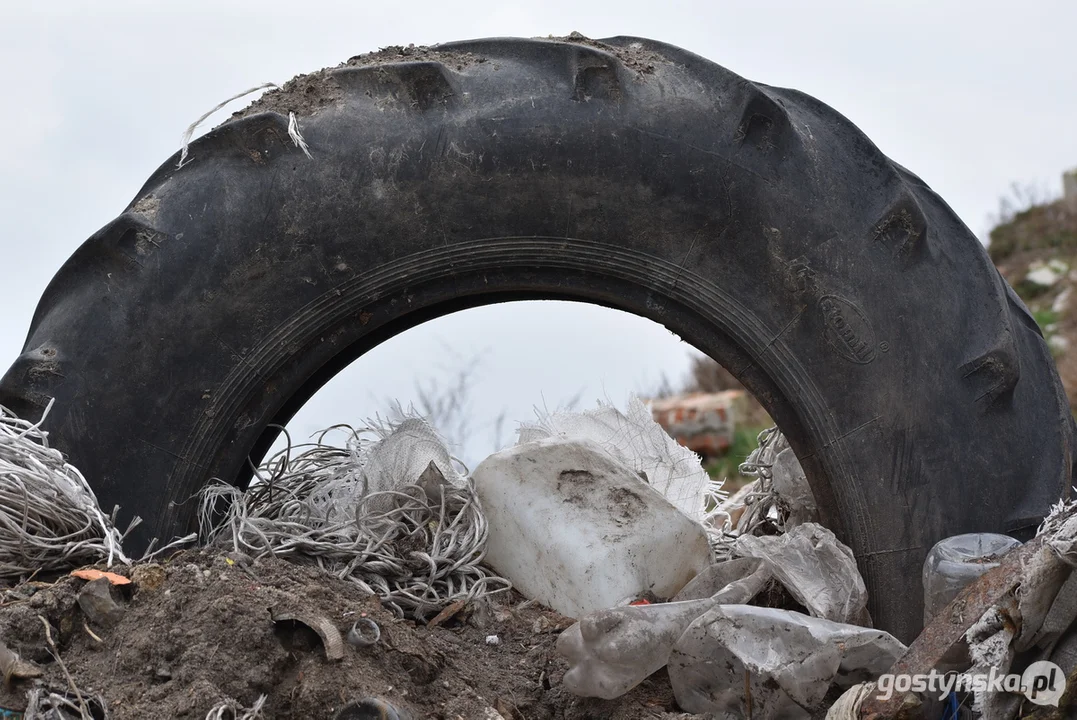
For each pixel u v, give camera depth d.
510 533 2.45
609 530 2.39
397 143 2.31
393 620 2.00
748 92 2.32
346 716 1.77
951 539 2.19
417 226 2.32
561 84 2.35
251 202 2.30
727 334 2.36
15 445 2.14
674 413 8.99
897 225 2.32
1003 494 2.30
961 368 2.31
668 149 2.32
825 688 1.96
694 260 2.34
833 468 2.33
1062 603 1.82
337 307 2.33
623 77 2.35
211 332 2.30
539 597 2.41
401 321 2.52
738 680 2.01
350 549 2.25
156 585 1.99
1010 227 14.68
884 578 2.30
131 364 2.28
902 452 2.30
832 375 2.32
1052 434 2.40
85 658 1.91
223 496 2.36
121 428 2.28
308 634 1.90
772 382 2.36
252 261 2.30
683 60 2.42
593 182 2.32
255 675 1.84
